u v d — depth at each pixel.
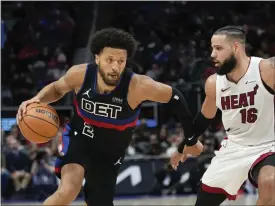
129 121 3.48
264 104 3.41
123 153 3.64
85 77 3.43
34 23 14.38
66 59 14.09
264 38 15.00
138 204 7.90
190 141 3.87
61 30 14.44
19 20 14.40
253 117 3.44
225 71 3.47
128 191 9.23
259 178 3.28
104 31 3.30
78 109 3.51
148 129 10.75
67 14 14.72
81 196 9.01
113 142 3.53
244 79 3.43
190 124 3.72
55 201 3.15
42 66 13.23
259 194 3.26
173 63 13.73
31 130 3.48
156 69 13.30
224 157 3.60
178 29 15.05
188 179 9.34
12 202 8.64
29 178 9.13
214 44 3.47
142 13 15.38
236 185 3.59
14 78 12.91
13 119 10.99
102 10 15.11
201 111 3.79
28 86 12.80
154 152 9.91
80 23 14.81
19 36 14.08
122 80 3.39
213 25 15.06
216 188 3.66
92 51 3.38
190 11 15.37
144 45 14.22
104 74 3.31
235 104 3.48
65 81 3.54
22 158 9.20
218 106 3.58
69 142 3.54
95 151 3.54
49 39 14.25
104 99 3.39
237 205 7.59
